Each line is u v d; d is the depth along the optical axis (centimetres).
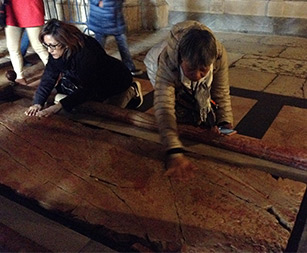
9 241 191
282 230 185
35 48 402
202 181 224
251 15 625
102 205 210
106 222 197
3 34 608
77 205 211
